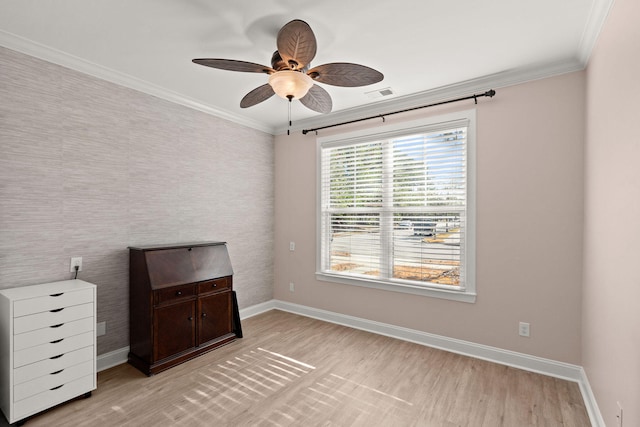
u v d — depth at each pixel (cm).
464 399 219
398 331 328
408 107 321
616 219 160
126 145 278
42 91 229
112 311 268
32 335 196
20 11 185
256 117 386
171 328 268
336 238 381
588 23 194
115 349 270
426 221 315
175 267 277
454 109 295
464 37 212
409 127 321
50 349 203
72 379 212
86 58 243
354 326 360
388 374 254
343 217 375
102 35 212
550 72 250
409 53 234
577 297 241
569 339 244
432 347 305
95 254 258
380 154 346
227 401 217
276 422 195
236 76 274
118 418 198
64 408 207
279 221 430
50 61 232
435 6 180
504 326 271
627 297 144
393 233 337
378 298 343
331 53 234
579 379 239
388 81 280
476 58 240
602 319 184
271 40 218
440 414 203
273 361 277
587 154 226
